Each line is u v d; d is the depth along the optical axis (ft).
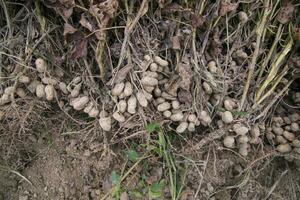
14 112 1.86
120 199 1.83
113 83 1.80
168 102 1.82
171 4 1.80
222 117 1.81
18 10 1.96
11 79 1.85
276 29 1.96
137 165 1.86
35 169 1.93
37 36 1.90
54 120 1.94
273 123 1.93
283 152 1.90
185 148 1.87
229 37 1.90
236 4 1.79
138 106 1.80
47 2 1.77
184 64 1.80
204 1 1.82
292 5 1.88
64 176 1.90
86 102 1.83
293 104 1.99
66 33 1.76
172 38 1.80
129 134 1.85
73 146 1.91
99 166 1.87
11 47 1.90
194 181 1.88
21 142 1.93
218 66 1.88
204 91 1.85
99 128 1.86
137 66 1.82
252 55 1.90
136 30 1.83
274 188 1.91
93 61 1.89
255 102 1.88
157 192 1.79
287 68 1.90
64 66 1.91
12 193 1.92
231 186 1.89
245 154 1.85
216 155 1.89
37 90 1.83
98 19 1.71
